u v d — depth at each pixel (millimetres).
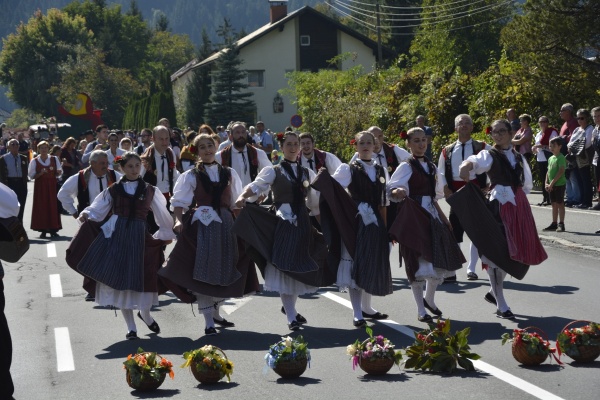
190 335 10875
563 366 8797
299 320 11227
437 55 75062
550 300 12172
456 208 10898
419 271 10812
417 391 8070
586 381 8219
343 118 45906
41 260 18078
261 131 35750
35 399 8344
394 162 14492
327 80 56344
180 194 10789
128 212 10781
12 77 136000
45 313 12508
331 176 10758
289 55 84500
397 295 12977
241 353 9812
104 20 148750
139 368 8469
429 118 35250
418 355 8852
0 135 57812
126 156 10898
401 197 10750
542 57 28469
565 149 22797
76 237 10797
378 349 8688
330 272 10953
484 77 32938
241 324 11383
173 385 8617
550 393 7859
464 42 75250
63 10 150250
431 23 75500
